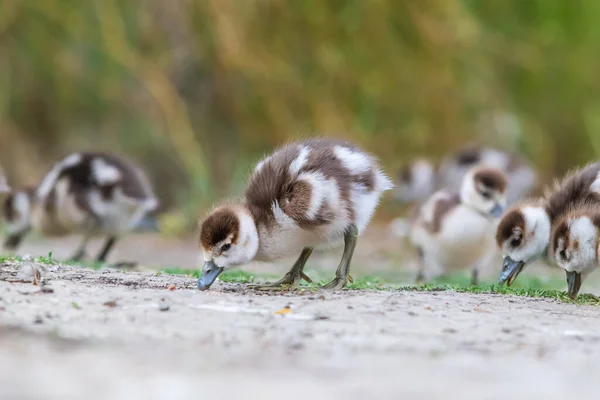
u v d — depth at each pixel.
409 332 7.88
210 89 25.61
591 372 6.73
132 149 25.41
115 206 16.16
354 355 6.99
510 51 26.92
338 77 25.77
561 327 8.41
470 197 15.30
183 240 22.45
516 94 27.25
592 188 12.14
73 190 16.20
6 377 6.10
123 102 25.39
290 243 10.17
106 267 13.04
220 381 6.11
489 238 15.25
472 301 9.73
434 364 6.81
